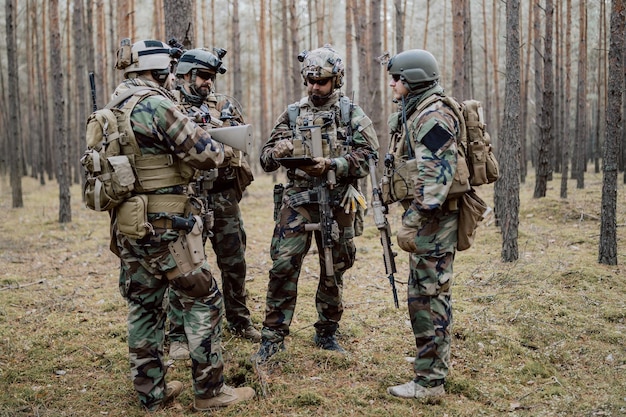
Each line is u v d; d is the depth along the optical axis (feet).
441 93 9.75
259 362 11.17
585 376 10.82
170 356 11.84
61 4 75.82
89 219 32.81
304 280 17.97
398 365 11.29
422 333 9.93
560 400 9.78
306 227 11.26
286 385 10.39
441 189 9.11
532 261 19.06
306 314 14.60
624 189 36.68
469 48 45.11
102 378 11.00
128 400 10.00
